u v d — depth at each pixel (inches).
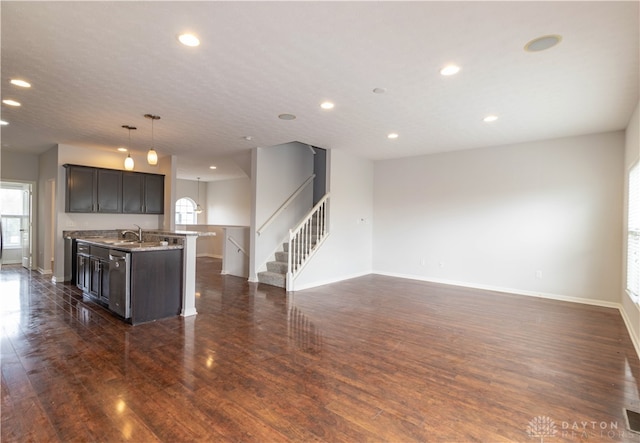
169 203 279.7
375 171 296.8
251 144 234.5
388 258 288.2
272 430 78.2
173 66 112.5
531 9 80.0
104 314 166.4
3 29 90.4
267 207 258.4
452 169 251.9
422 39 94.5
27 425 78.3
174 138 216.1
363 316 168.7
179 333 141.5
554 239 209.3
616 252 189.6
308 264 238.7
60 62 110.0
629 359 119.6
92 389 94.9
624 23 85.0
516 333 145.5
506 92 132.6
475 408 88.4
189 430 77.6
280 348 126.7
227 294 213.5
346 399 92.0
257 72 116.7
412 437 76.4
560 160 207.2
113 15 83.9
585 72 113.9
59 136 211.6
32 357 115.3
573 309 184.4
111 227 264.5
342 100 143.3
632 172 158.6
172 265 165.2
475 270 240.5
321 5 79.4
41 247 282.5
